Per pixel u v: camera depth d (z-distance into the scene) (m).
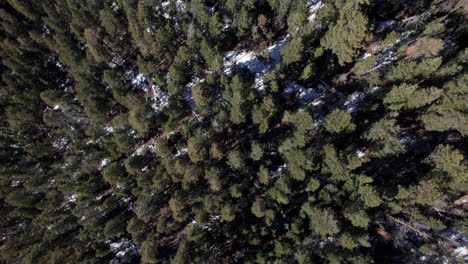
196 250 30.14
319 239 26.83
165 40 35.41
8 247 32.34
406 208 27.70
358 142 32.53
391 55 34.50
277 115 33.22
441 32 32.53
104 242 35.94
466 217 27.66
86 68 38.38
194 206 31.61
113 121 34.62
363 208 25.08
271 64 37.12
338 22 28.78
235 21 36.47
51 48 41.38
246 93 30.72
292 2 33.94
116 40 39.09
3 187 36.53
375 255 30.70
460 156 24.17
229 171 33.25
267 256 27.83
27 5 42.84
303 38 32.62
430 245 28.16
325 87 36.38
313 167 29.11
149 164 36.88
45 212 33.44
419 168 29.94
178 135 34.88
